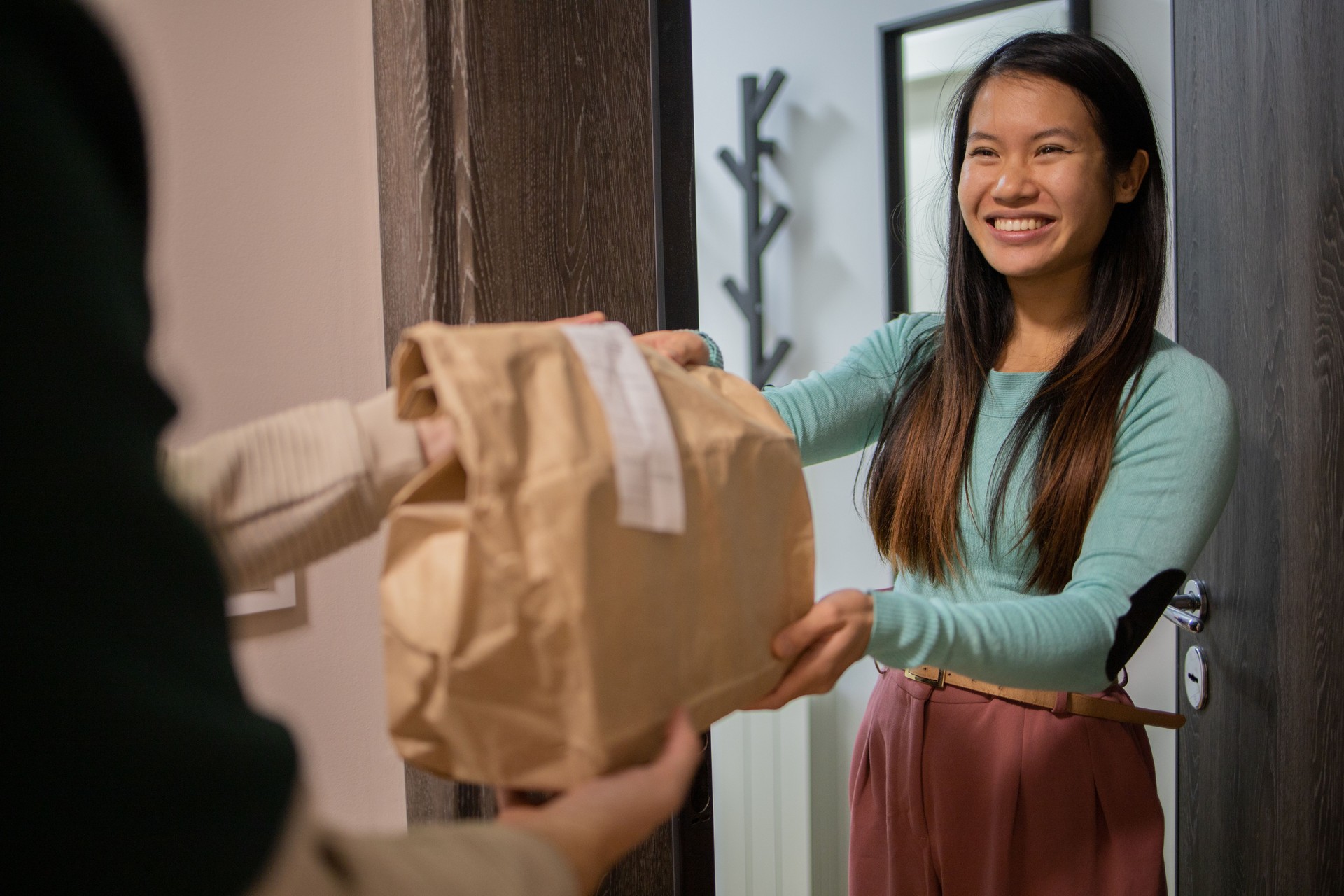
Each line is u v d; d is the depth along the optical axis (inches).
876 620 28.0
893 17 85.0
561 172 38.0
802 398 45.6
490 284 36.0
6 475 8.9
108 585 9.3
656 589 20.4
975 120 41.4
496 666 18.7
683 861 41.6
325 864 11.6
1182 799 61.7
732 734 93.9
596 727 18.8
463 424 18.3
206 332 33.7
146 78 32.1
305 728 36.4
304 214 35.7
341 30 36.3
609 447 19.9
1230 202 55.2
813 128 91.4
